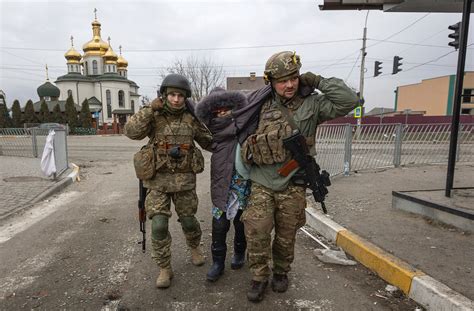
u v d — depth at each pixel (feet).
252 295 8.71
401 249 10.91
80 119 135.74
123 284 9.73
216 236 9.69
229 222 9.78
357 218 14.28
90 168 33.91
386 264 9.88
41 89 181.06
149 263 11.08
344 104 8.00
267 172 8.50
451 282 8.71
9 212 16.94
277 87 8.15
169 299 8.93
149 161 9.17
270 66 7.99
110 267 10.82
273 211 8.65
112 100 194.49
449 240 11.65
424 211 14.20
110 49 198.80
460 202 13.84
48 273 10.46
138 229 14.53
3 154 42.50
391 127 28.71
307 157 8.35
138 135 9.26
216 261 9.86
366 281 9.86
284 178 8.37
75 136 118.32
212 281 9.77
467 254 10.48
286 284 9.31
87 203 19.27
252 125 8.97
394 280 9.53
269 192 8.59
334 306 8.56
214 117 9.28
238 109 9.20
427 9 24.38
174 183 9.41
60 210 17.79
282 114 8.36
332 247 12.44
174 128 9.34
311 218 14.90
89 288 9.52
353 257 11.50
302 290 9.36
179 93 9.05
